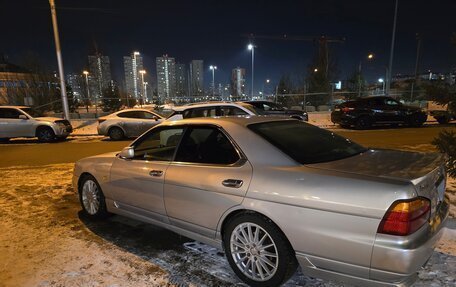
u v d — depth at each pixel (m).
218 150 3.28
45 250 3.79
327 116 22.31
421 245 2.26
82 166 4.76
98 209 4.62
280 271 2.76
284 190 2.67
